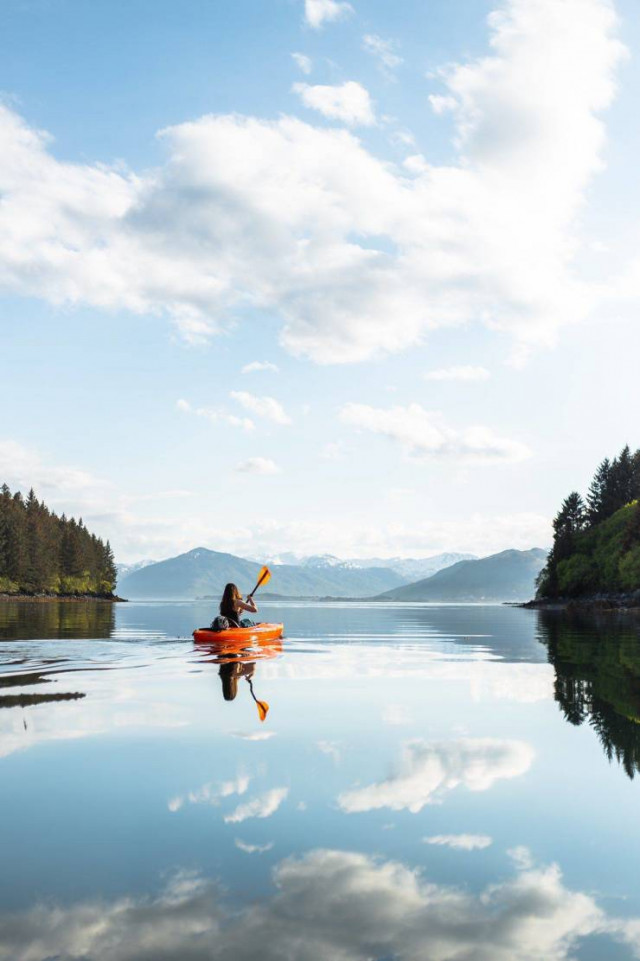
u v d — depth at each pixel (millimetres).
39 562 141750
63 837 3637
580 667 12266
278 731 6297
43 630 24172
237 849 3498
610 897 3025
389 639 20938
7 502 139750
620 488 131250
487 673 11250
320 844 3570
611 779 4750
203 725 6570
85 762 5129
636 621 41812
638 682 10055
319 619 42250
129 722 6711
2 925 2729
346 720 6844
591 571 109188
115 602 159000
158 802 4203
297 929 2697
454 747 5668
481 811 4098
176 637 20234
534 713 7289
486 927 2750
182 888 3057
